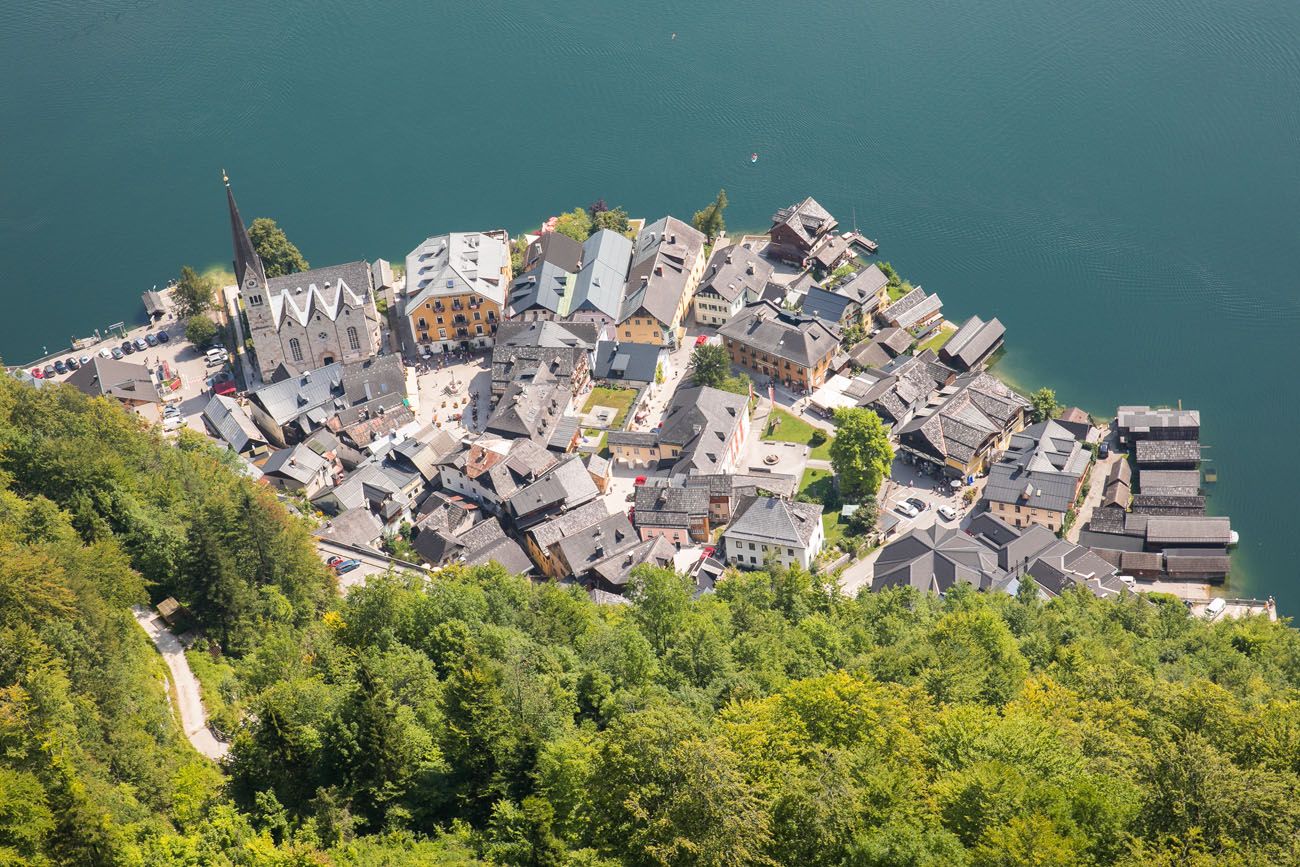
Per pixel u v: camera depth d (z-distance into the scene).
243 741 130.50
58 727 130.38
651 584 190.12
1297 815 110.50
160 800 133.88
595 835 109.88
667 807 104.75
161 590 181.50
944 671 152.38
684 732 110.06
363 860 115.62
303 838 119.00
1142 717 138.25
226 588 175.75
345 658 151.12
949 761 122.19
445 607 159.75
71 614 150.12
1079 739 127.31
